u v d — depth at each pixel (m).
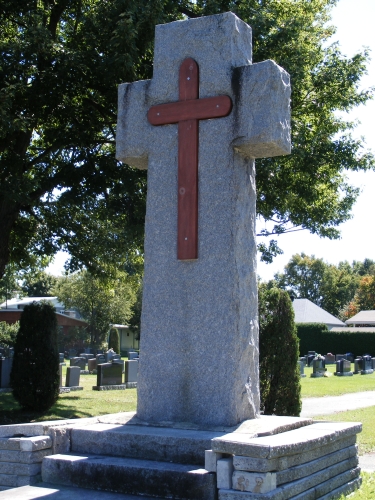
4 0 12.58
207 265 5.71
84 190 13.01
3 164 12.27
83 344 46.78
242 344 5.61
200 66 6.06
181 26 6.22
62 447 5.38
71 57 11.51
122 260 16.86
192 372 5.62
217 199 5.77
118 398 16.81
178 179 5.93
